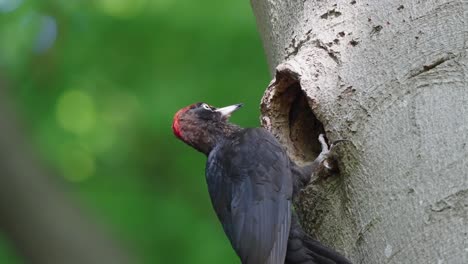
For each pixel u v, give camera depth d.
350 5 9.20
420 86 8.23
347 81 8.79
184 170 17.58
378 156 8.25
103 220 16.08
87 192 17.19
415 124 8.06
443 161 7.75
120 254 14.12
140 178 17.56
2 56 16.92
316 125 10.22
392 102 8.34
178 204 17.16
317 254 8.66
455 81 8.09
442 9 8.47
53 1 17.22
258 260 8.80
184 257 16.42
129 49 17.56
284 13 10.06
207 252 16.33
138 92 17.39
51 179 14.33
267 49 10.53
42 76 17.55
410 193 7.82
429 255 7.46
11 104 14.77
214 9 17.03
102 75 17.66
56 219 13.81
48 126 17.70
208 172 10.08
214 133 10.84
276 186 9.35
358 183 8.39
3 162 13.89
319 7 9.53
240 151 9.84
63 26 17.28
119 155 17.66
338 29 9.15
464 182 7.56
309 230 9.20
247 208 9.25
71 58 17.64
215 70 16.95
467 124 7.81
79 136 17.78
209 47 17.05
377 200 8.10
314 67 9.12
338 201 8.85
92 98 17.75
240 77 16.78
